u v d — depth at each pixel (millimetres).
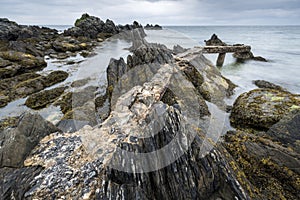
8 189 3746
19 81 11656
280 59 20875
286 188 4043
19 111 8594
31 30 32312
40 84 11234
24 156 4535
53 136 5430
